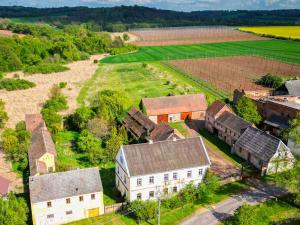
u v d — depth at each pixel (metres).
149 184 65.12
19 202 58.09
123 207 63.19
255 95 116.75
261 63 191.75
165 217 60.66
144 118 91.06
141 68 184.38
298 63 189.00
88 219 61.12
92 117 96.25
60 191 59.19
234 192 68.19
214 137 95.19
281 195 66.88
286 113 94.62
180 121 107.06
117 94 104.81
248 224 54.66
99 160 79.50
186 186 66.25
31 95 136.50
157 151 67.06
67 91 140.38
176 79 158.12
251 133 81.31
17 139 81.44
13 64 183.75
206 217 60.69
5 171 75.69
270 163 73.50
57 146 87.69
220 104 97.06
